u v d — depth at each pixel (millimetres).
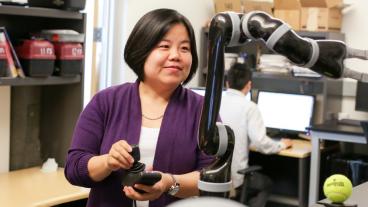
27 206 2361
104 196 1560
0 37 2631
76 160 1545
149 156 1562
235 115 3477
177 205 483
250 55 4492
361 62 3811
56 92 3145
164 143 1562
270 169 4629
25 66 2752
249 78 3576
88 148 1584
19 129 3084
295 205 4477
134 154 1324
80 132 1602
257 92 4516
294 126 4340
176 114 1594
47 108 3188
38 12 2723
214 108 904
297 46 835
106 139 1584
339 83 4492
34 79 2770
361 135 3635
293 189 4570
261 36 851
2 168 2990
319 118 4293
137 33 1537
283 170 4602
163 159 1560
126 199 1540
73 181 1562
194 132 1579
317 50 844
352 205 1131
